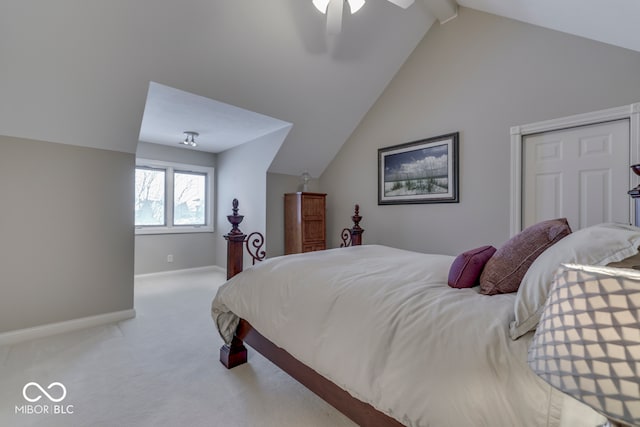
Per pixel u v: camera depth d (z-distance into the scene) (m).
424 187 3.30
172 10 2.09
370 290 1.23
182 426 1.38
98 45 2.08
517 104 2.62
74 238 2.58
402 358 0.92
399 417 0.89
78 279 2.60
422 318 0.99
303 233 4.07
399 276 1.42
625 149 2.14
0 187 2.27
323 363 1.15
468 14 2.95
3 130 2.26
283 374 1.83
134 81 2.40
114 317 2.76
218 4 2.18
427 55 3.29
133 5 1.97
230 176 5.01
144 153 4.61
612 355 0.40
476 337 0.86
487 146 2.81
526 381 0.72
